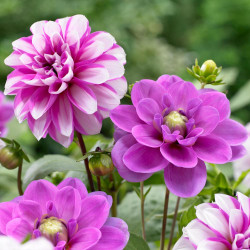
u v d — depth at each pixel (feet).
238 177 2.07
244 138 1.57
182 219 1.72
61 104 1.60
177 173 1.52
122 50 1.68
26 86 1.62
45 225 1.39
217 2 10.90
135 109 1.60
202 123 1.56
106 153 1.66
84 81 1.56
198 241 1.41
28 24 9.45
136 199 2.23
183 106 1.63
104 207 1.44
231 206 1.47
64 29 1.67
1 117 2.40
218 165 1.89
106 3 10.02
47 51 1.63
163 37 16.17
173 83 1.63
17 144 1.80
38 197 1.47
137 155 1.52
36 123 1.61
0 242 1.11
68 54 1.57
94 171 1.63
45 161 1.94
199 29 11.44
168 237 2.11
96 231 1.38
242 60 10.42
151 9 10.98
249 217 1.45
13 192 2.49
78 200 1.43
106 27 9.58
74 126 1.62
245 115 8.77
